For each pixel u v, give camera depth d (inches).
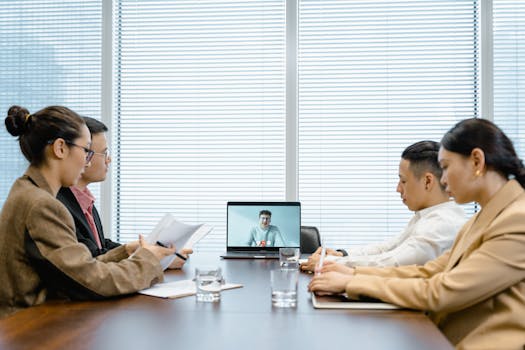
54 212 56.4
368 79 137.8
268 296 58.7
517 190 52.4
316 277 57.7
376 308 51.6
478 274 48.3
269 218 102.7
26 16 145.7
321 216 138.3
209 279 56.1
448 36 136.1
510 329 49.6
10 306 56.9
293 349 39.1
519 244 48.4
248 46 140.8
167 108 142.5
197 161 141.6
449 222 72.6
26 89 145.2
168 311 51.1
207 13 142.0
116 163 142.8
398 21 137.3
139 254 61.2
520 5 133.6
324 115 138.6
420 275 61.8
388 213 136.8
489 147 52.1
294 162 137.1
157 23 143.0
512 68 134.0
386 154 137.0
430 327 45.0
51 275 55.5
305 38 139.1
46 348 39.2
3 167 145.0
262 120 140.1
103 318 48.1
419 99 136.5
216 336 42.4
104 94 141.6
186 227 64.7
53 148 59.8
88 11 143.9
